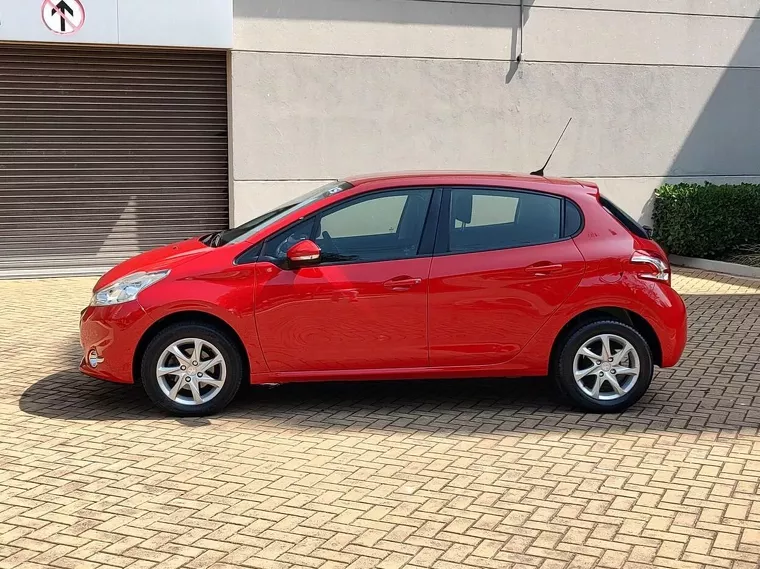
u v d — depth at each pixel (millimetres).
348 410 6422
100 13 11102
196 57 11891
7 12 10820
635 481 5078
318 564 4066
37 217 11711
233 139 11914
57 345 8305
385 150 12492
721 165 13977
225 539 4324
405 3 12289
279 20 11844
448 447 5648
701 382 7145
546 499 4820
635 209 13742
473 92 12734
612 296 6211
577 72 13148
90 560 4098
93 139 11750
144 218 12094
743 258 12914
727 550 4215
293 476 5156
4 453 5512
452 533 4398
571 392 6293
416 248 6184
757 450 5598
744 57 13875
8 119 11422
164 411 6301
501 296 6156
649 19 13359
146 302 6035
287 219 6211
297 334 6090
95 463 5352
